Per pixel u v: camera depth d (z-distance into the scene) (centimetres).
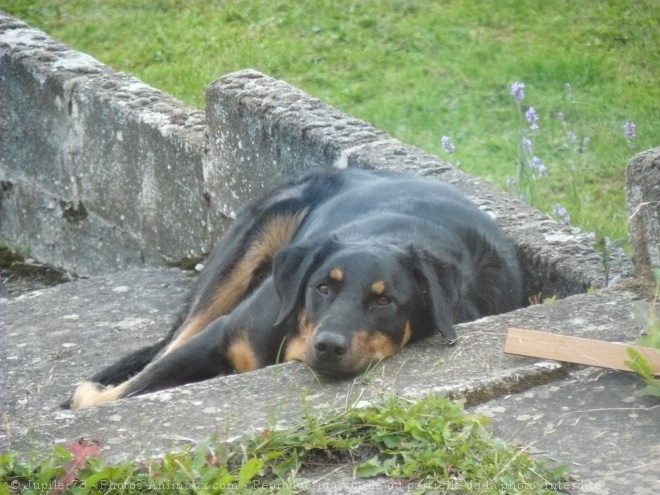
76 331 1170
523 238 1019
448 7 1975
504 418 668
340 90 1775
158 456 622
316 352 740
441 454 612
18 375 1063
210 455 617
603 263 952
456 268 831
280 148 1233
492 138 1623
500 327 789
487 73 1781
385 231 907
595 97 1706
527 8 1944
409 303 805
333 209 1002
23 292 1527
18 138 1564
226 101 1281
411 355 765
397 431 636
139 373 972
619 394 689
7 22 1631
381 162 1157
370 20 1955
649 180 834
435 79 1784
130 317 1204
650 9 1908
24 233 1612
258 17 2000
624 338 757
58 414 678
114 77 1487
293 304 820
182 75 1848
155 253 1419
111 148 1438
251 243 1067
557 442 641
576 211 1372
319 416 655
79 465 597
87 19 2052
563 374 716
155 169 1386
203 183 1334
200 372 927
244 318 901
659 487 593
